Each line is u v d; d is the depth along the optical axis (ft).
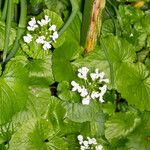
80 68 1.51
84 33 1.52
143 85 1.62
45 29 1.42
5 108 1.35
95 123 1.60
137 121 1.65
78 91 1.44
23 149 1.41
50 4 1.69
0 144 1.44
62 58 1.51
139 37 1.79
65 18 1.63
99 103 1.58
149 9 1.94
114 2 1.81
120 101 1.72
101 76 1.46
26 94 1.38
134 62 1.71
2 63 1.44
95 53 1.57
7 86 1.36
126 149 1.61
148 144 1.62
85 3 1.46
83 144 1.57
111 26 1.73
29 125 1.44
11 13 1.44
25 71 1.40
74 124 1.56
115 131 1.61
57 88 1.50
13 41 1.49
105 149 1.61
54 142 1.49
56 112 1.51
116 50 1.60
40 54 1.47
